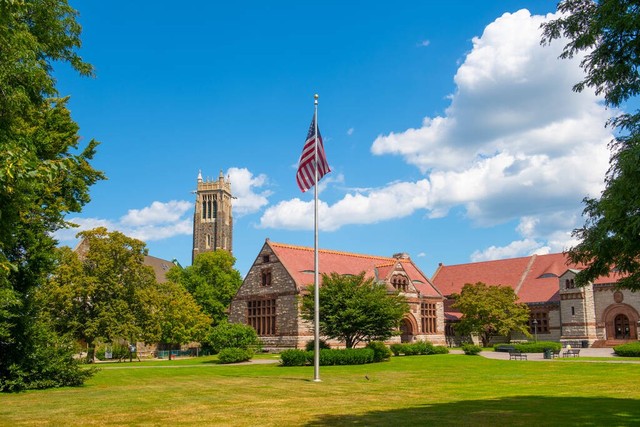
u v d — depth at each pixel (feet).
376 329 152.87
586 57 43.14
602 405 64.85
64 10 67.62
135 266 179.52
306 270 207.62
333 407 66.39
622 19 38.45
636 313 211.20
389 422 54.24
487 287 230.68
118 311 172.65
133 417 60.08
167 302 203.10
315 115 105.91
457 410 62.13
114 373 124.57
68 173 94.43
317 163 103.55
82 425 55.21
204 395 80.28
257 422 55.67
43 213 92.79
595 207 42.14
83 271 175.11
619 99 42.47
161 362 174.91
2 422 57.26
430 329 229.25
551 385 91.40
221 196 496.64
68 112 101.14
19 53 48.93
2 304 70.64
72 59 70.74
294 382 98.99
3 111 49.55
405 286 221.05
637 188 36.76
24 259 91.40
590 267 44.42
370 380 101.86
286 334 197.36
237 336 181.06
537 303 241.14
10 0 43.14
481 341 253.65
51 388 92.99
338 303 149.48
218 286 281.13
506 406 65.05
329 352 141.59
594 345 220.23
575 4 43.62
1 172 38.09
